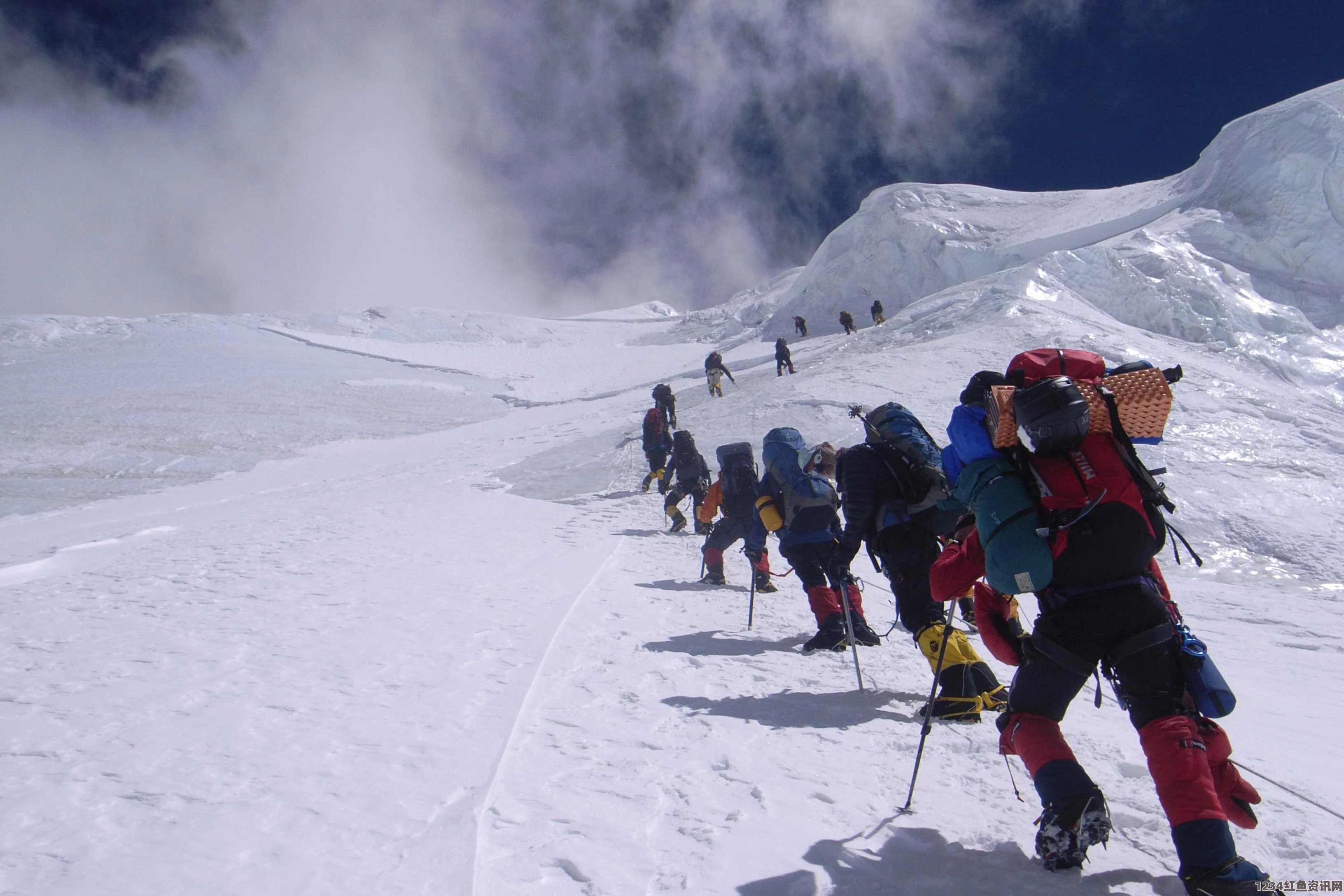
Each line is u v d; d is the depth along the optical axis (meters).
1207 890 2.30
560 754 3.69
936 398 15.84
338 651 5.34
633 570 9.04
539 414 41.16
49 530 19.20
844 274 51.66
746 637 6.12
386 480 21.17
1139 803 3.16
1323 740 4.04
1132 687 2.60
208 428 37.31
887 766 3.61
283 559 9.08
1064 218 43.72
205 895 2.46
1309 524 10.21
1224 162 33.06
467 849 2.75
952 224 47.12
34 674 4.83
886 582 8.55
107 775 3.35
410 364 61.34
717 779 3.43
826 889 2.55
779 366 28.39
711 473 12.36
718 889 2.55
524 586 7.70
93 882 2.53
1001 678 5.20
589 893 2.52
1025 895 2.52
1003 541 2.65
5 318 64.81
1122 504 2.61
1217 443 12.82
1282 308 24.70
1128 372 2.81
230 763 3.49
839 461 4.72
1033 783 3.03
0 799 3.13
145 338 63.91
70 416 38.72
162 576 8.16
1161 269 25.52
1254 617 7.46
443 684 4.66
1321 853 2.71
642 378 52.34
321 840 2.81
